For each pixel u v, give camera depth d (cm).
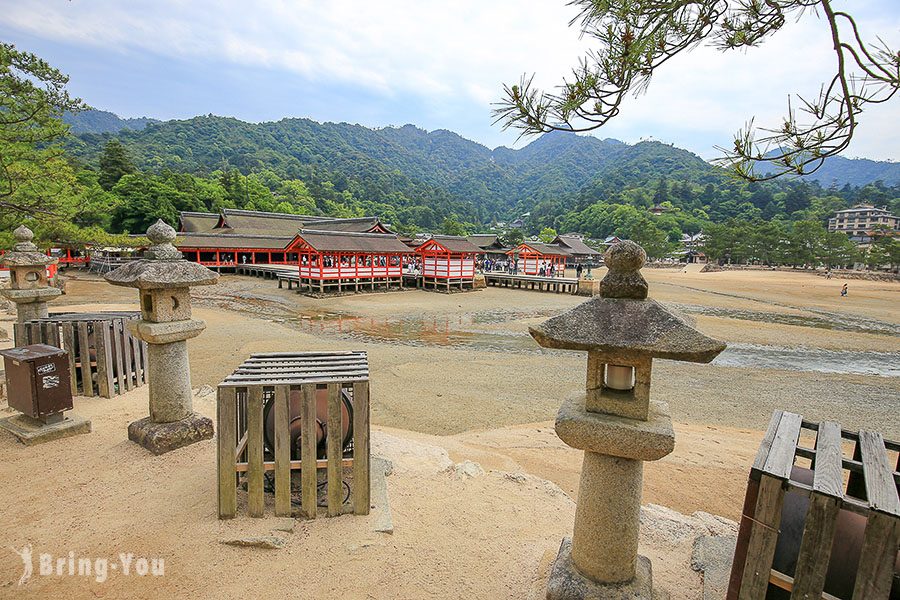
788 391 1274
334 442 424
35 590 333
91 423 633
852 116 310
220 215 5222
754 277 5922
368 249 3350
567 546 355
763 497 265
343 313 2511
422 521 448
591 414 302
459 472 569
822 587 251
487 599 343
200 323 574
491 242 5725
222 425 413
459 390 1148
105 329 741
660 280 5406
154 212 5294
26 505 439
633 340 271
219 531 404
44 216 1490
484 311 2728
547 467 680
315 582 352
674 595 348
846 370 1553
